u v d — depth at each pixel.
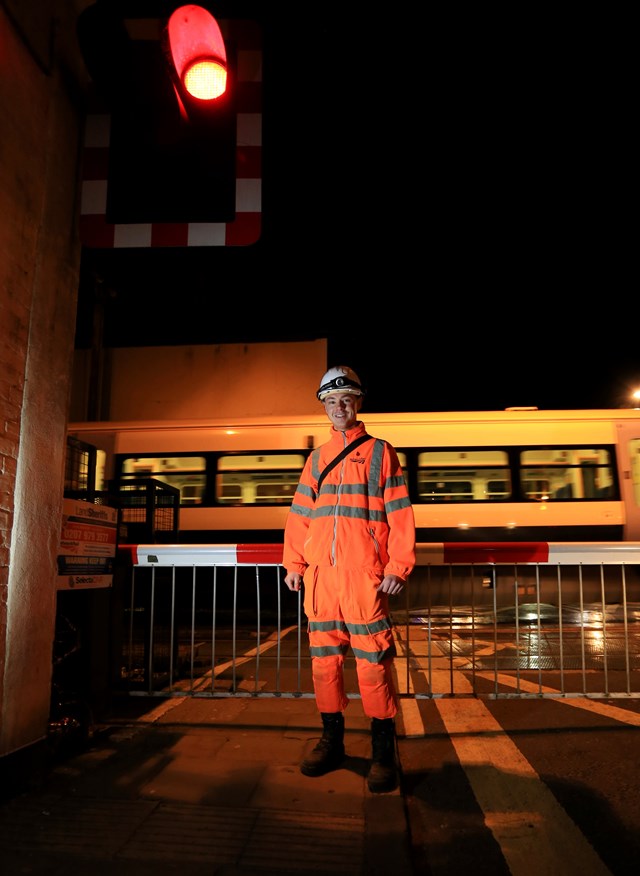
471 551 4.65
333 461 3.47
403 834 2.71
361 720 4.29
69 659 4.13
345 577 3.29
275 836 2.70
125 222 3.82
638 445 12.12
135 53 3.63
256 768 3.45
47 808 2.98
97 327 16.64
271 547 4.57
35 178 3.48
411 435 12.25
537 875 2.49
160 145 3.84
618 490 11.94
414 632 8.23
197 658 6.64
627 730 4.18
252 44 3.91
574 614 9.45
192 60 3.46
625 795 3.18
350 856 2.54
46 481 3.51
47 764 3.41
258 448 12.40
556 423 12.24
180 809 2.96
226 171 3.82
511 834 2.82
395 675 5.91
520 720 4.43
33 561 3.37
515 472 12.04
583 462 12.06
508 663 6.42
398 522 3.34
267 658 6.64
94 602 4.21
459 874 2.51
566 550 4.65
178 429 12.61
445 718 4.51
